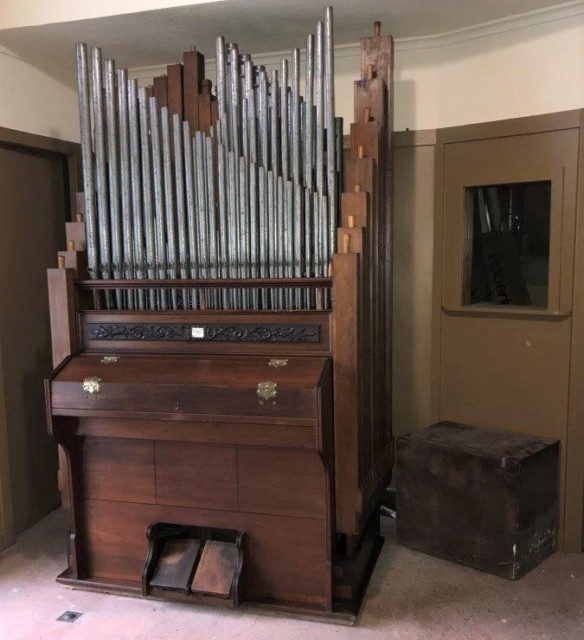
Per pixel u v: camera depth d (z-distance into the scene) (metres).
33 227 2.98
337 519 2.16
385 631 2.12
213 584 2.22
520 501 2.38
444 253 2.88
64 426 2.29
